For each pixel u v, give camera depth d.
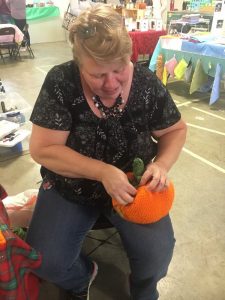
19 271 0.86
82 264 1.16
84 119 0.94
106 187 0.89
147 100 0.97
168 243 1.05
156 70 3.72
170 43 3.50
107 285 1.33
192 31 3.94
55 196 1.08
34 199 1.42
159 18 4.41
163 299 1.28
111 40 0.71
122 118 0.96
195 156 2.33
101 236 1.59
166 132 1.08
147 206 0.88
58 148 0.95
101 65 0.75
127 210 0.89
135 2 4.83
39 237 1.02
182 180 2.05
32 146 0.98
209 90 3.75
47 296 1.28
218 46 3.03
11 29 5.51
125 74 0.82
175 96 3.67
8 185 2.01
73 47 0.78
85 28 0.71
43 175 1.15
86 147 0.98
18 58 5.88
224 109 3.28
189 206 1.80
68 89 0.92
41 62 5.55
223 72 3.11
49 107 0.93
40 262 0.92
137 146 1.02
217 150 2.43
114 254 1.49
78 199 1.06
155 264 1.05
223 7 3.41
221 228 1.65
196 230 1.63
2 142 2.25
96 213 1.13
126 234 1.06
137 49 4.12
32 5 7.33
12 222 1.33
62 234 1.02
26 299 0.91
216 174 2.12
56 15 7.70
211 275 1.39
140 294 1.17
